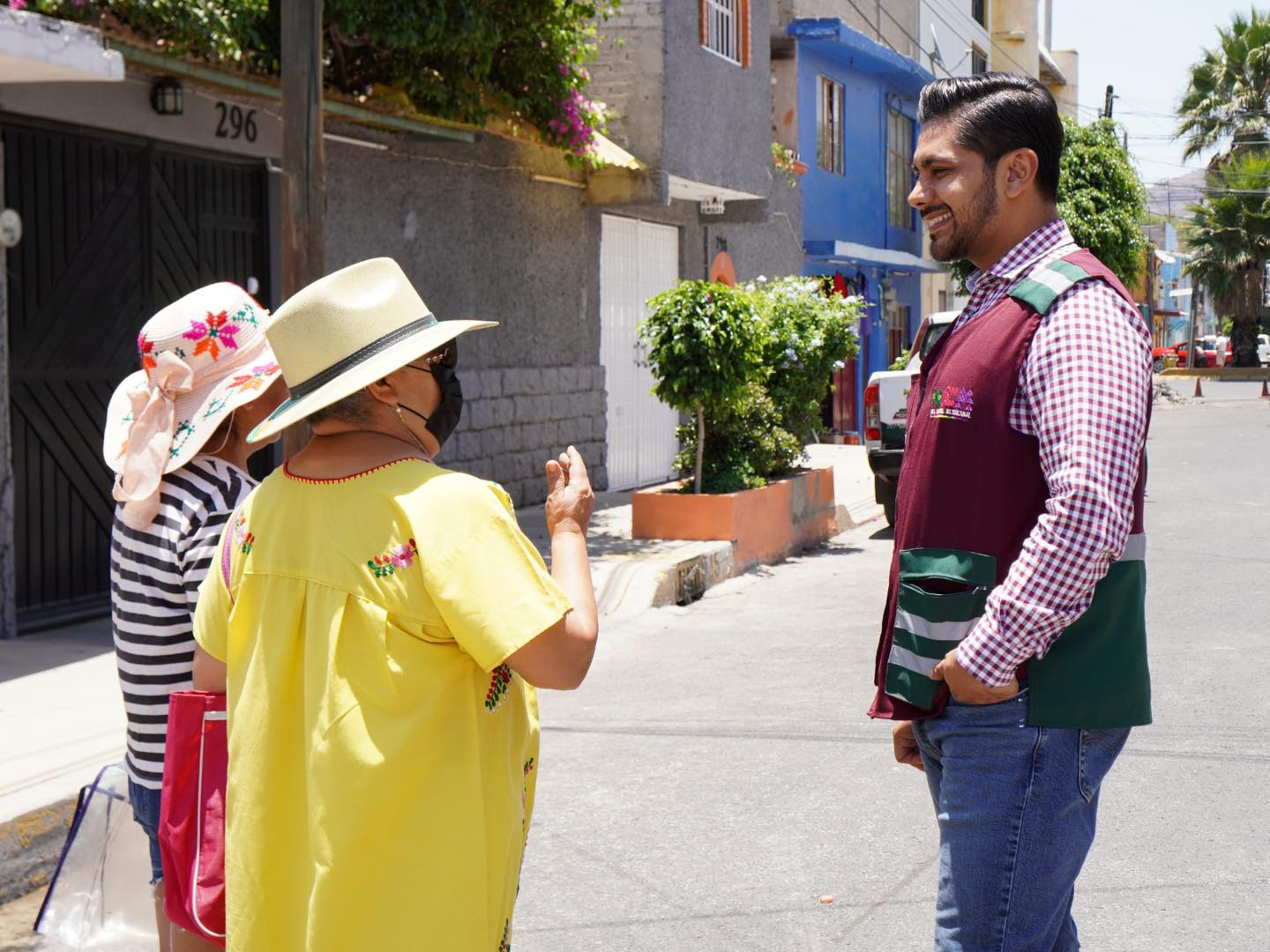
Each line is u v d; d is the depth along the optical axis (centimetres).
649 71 1397
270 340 227
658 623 900
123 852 330
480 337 1262
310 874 212
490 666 209
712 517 1079
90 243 819
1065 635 243
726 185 1575
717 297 1041
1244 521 1316
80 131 807
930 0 2961
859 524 1394
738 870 465
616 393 1553
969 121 255
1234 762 559
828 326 1237
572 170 1394
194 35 767
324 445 229
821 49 2297
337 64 1015
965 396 246
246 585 225
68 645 746
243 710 220
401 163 1128
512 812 220
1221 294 4962
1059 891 250
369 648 210
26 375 780
